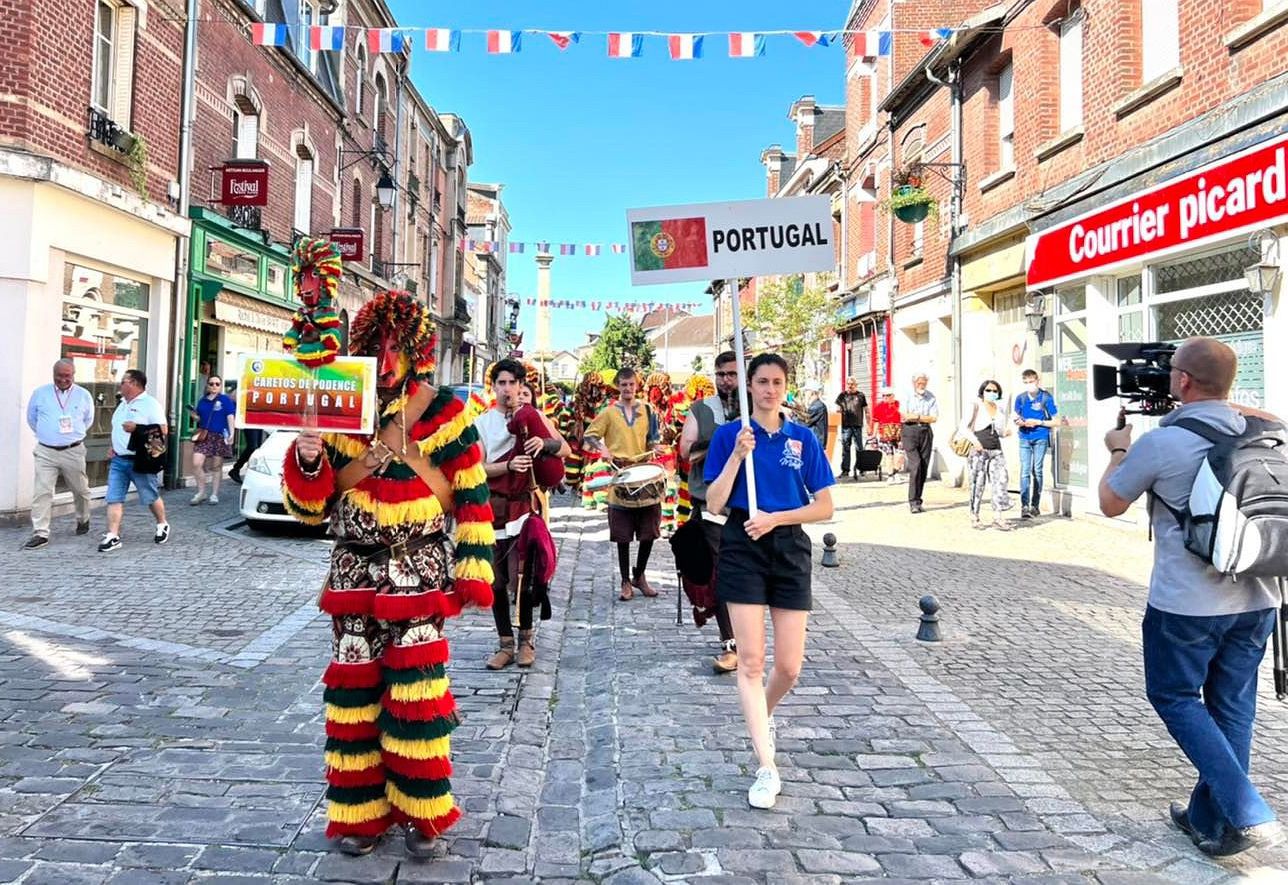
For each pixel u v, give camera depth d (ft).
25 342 33.01
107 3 38.83
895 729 14.12
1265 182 26.22
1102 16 35.83
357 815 9.98
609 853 10.35
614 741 13.71
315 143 64.44
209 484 47.65
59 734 13.33
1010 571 27.43
